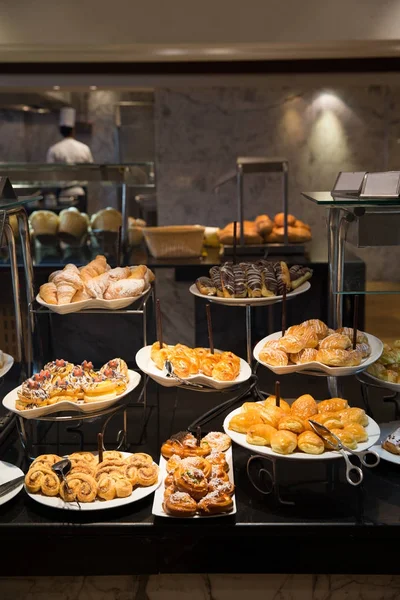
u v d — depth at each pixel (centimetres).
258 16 261
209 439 156
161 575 137
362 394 181
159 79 384
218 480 136
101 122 412
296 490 143
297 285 173
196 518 131
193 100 392
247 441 141
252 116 395
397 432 154
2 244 167
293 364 154
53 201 342
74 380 151
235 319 318
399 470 150
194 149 402
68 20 260
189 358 157
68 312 162
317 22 261
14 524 131
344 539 132
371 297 294
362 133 395
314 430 139
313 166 402
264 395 181
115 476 138
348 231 154
